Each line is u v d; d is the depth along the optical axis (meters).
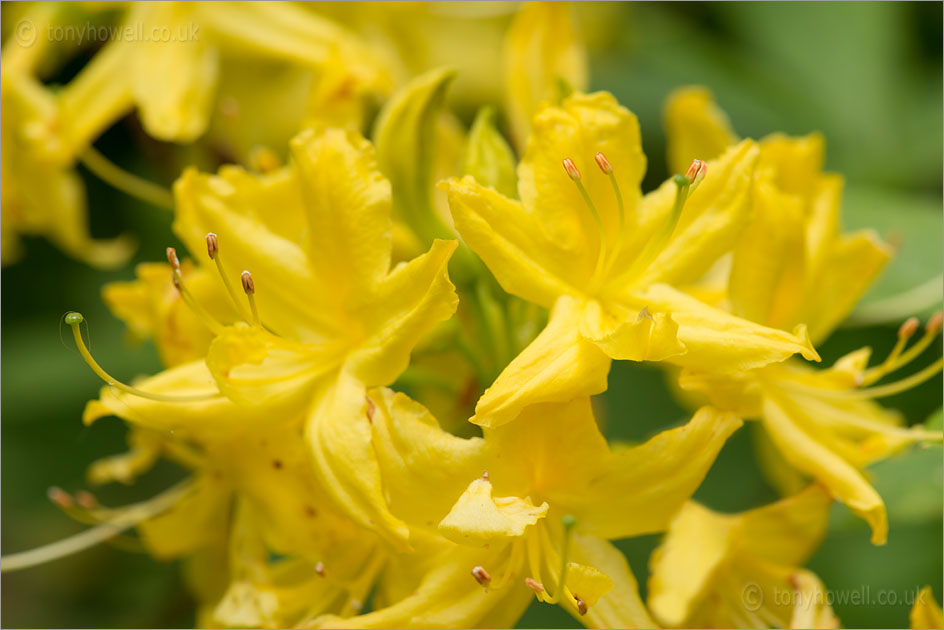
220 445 0.37
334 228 0.35
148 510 0.39
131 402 0.36
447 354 0.38
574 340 0.34
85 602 0.44
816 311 0.38
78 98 0.41
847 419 0.37
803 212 0.37
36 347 0.43
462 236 0.35
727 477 0.43
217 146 0.42
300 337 0.36
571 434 0.35
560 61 0.39
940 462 0.38
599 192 0.36
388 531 0.34
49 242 0.44
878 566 0.41
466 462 0.34
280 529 0.37
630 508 0.35
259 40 0.41
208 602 0.39
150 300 0.38
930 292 0.40
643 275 0.36
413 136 0.37
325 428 0.35
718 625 0.37
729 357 0.34
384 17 0.44
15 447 0.43
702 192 0.36
